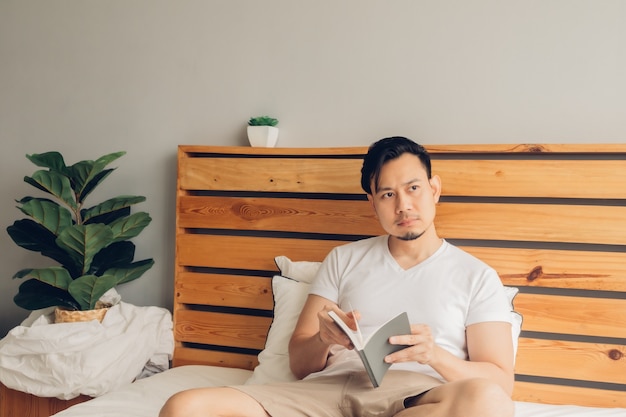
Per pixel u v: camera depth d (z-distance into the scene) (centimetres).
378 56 216
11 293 267
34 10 267
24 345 200
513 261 194
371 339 128
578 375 188
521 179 192
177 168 240
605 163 185
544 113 198
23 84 268
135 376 214
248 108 234
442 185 199
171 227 244
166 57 246
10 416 211
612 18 191
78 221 231
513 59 201
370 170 167
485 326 154
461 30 206
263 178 220
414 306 161
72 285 211
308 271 204
